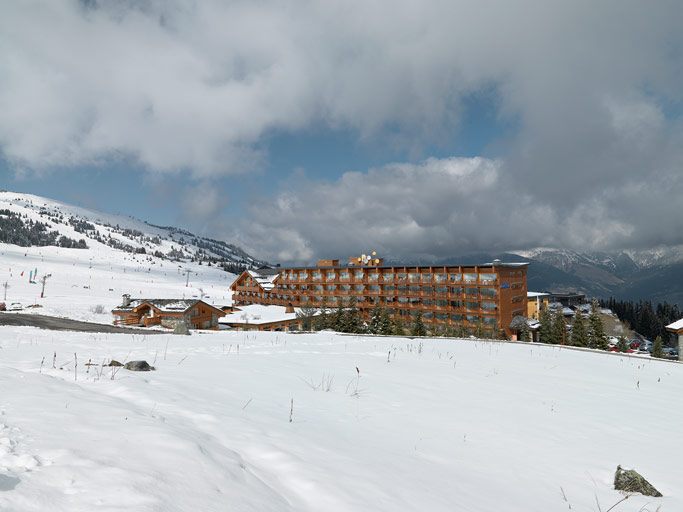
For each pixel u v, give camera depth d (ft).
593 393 41.70
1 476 10.66
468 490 17.76
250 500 12.25
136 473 12.07
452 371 48.21
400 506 14.49
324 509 13.19
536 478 20.71
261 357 49.37
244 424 20.76
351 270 295.28
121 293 462.60
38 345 46.68
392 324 199.31
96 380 27.27
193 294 540.93
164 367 37.09
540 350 73.31
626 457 24.49
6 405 17.40
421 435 25.38
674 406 38.37
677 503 18.88
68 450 13.03
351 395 33.47
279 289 317.01
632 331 352.28
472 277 248.32
